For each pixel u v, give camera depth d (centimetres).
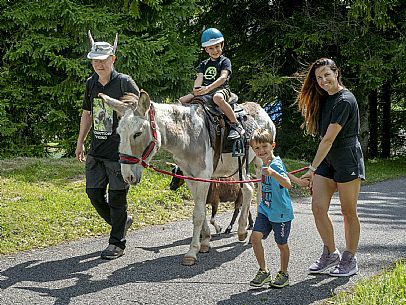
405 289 511
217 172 754
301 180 571
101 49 662
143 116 601
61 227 826
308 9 2000
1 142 1537
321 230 606
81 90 1495
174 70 1596
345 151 581
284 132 2052
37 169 1274
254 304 523
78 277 606
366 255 700
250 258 691
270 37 2027
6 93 1509
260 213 578
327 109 586
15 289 564
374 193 1347
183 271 632
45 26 1466
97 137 680
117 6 1573
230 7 2044
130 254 705
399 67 1931
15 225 796
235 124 718
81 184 1157
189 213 998
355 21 1952
